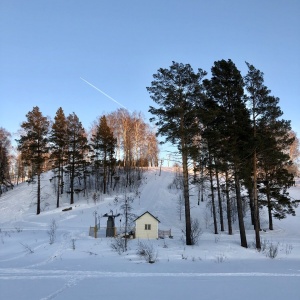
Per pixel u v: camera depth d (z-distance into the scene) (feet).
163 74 82.28
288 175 108.06
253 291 36.86
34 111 148.87
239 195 82.48
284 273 48.91
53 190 177.99
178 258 66.08
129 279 44.68
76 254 71.87
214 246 79.56
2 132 209.97
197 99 82.58
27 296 35.27
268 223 130.72
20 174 243.60
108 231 97.40
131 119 225.35
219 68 83.25
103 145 175.32
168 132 81.87
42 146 147.54
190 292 36.55
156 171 241.76
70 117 163.73
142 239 92.22
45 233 101.19
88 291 37.32
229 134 79.66
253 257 68.39
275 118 79.15
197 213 145.48
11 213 150.10
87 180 196.44
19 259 67.62
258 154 81.46
